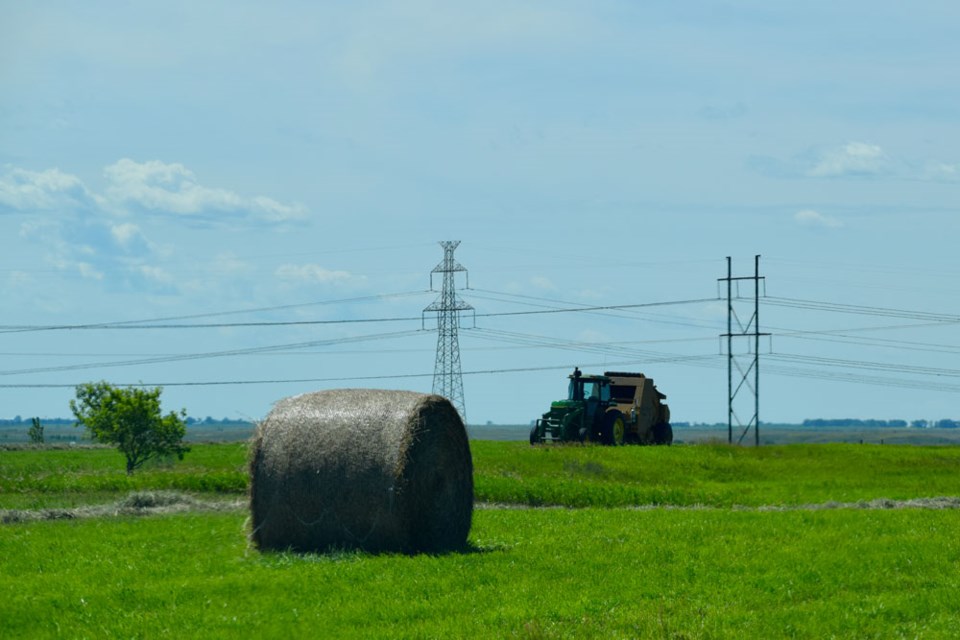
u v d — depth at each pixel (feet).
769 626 64.03
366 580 75.46
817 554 87.86
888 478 191.72
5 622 64.49
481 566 80.79
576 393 254.68
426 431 89.30
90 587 73.56
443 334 349.00
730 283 320.91
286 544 89.56
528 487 146.41
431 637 60.08
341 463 87.51
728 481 190.08
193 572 79.46
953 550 90.48
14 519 111.96
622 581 75.66
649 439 275.80
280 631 61.21
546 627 62.08
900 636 63.00
